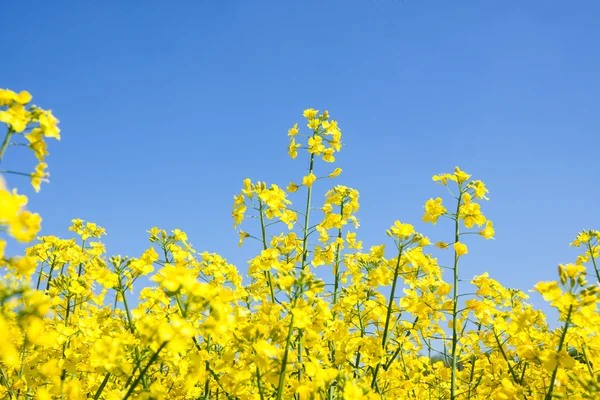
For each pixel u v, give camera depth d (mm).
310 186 906
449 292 833
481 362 892
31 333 667
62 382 735
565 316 716
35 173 664
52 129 669
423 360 924
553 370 722
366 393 711
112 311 830
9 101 664
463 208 831
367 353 797
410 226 809
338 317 877
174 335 669
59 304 845
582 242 1007
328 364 780
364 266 879
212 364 771
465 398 881
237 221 881
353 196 950
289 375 753
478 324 875
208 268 846
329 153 925
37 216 576
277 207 877
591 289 707
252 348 724
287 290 736
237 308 748
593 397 706
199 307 682
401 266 817
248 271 824
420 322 856
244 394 732
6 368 777
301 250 887
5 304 660
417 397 945
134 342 698
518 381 838
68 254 902
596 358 782
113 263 771
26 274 692
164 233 859
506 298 872
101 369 694
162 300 758
